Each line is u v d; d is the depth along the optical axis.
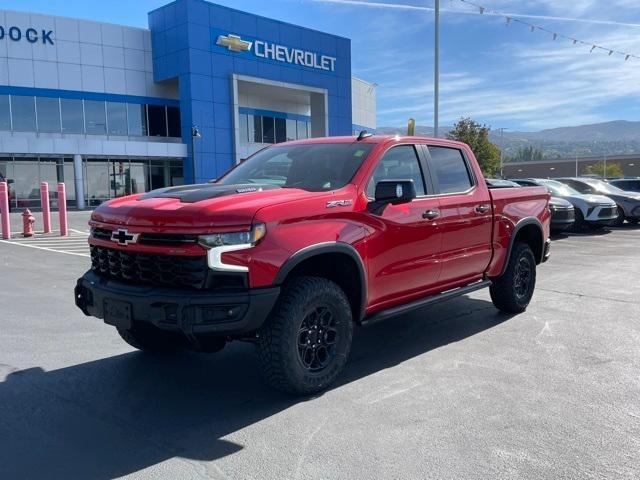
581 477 3.23
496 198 6.31
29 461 3.47
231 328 3.88
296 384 4.26
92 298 4.55
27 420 4.05
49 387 4.67
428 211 5.31
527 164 114.25
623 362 5.21
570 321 6.68
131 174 34.66
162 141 36.19
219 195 4.30
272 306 4.01
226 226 3.88
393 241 4.93
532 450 3.55
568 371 4.97
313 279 4.38
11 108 30.78
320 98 41.62
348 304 4.58
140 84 35.12
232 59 35.69
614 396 4.41
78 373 5.00
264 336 4.17
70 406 4.30
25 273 9.96
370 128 52.59
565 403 4.28
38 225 20.14
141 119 35.34
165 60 34.81
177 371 5.06
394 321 6.75
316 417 4.07
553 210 16.22
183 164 35.25
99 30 33.34
